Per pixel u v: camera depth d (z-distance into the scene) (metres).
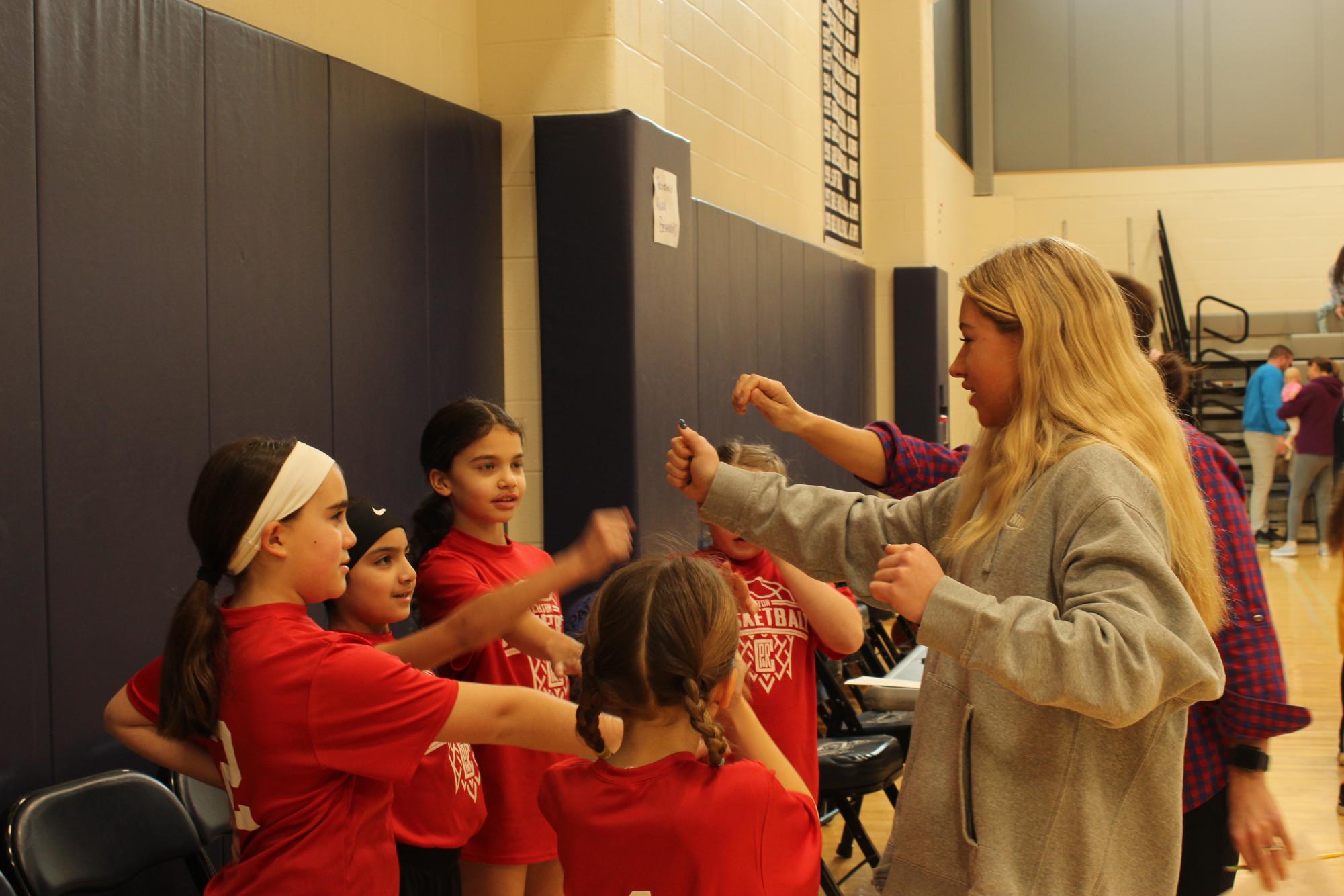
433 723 1.42
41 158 1.93
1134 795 1.21
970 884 1.22
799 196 6.11
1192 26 11.20
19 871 1.71
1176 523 1.24
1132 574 1.13
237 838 1.51
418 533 2.21
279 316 2.50
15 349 1.88
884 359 7.56
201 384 2.28
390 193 2.90
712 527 2.26
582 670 1.43
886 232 7.54
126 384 2.10
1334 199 10.92
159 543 2.17
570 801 1.35
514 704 1.49
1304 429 8.65
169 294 2.20
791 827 1.35
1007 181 11.53
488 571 2.14
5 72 1.87
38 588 1.92
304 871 1.42
